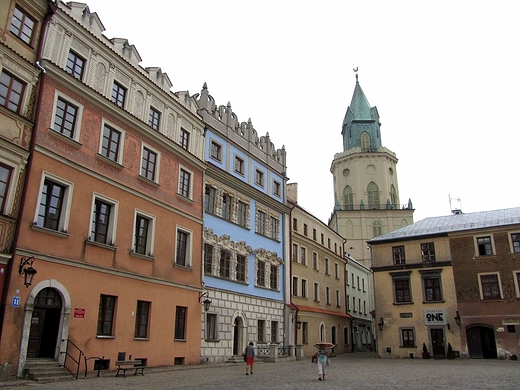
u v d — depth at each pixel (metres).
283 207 41.62
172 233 27.28
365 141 89.38
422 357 40.50
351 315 59.25
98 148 22.73
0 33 18.59
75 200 20.91
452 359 38.75
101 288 21.53
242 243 34.66
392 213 82.31
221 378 20.00
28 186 18.73
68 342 19.38
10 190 18.09
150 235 25.50
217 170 32.59
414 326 41.97
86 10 23.39
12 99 18.91
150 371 22.42
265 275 37.47
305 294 45.91
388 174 86.62
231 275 32.81
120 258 23.03
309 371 24.88
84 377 18.97
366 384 18.16
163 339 25.06
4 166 18.16
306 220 48.81
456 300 40.72
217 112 34.81
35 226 18.72
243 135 37.94
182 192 29.19
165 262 26.27
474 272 40.75
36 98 19.83
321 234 52.81
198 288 28.84
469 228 41.78
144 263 24.64
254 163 38.56
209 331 29.88
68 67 21.89
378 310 43.97
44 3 20.78
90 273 21.05
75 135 21.55
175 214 27.83
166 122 28.33
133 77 25.95
